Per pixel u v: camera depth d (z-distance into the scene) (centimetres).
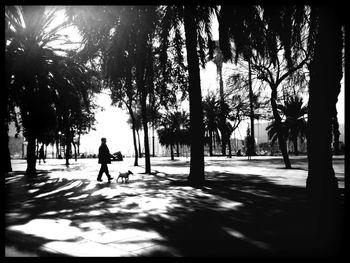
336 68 739
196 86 1328
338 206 707
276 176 1596
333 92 742
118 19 1253
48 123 1989
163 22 1365
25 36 1908
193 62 1332
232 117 4341
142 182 1399
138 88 1839
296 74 1991
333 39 726
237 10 1161
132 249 470
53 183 1391
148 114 4203
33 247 479
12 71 1825
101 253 453
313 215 681
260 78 2156
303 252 453
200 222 633
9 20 1864
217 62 2216
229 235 542
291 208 770
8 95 1811
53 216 702
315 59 752
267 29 1150
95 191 1111
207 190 1101
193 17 1291
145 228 591
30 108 1891
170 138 4903
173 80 1950
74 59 2045
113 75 1420
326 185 710
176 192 1059
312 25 882
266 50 1336
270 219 654
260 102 2944
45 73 1966
